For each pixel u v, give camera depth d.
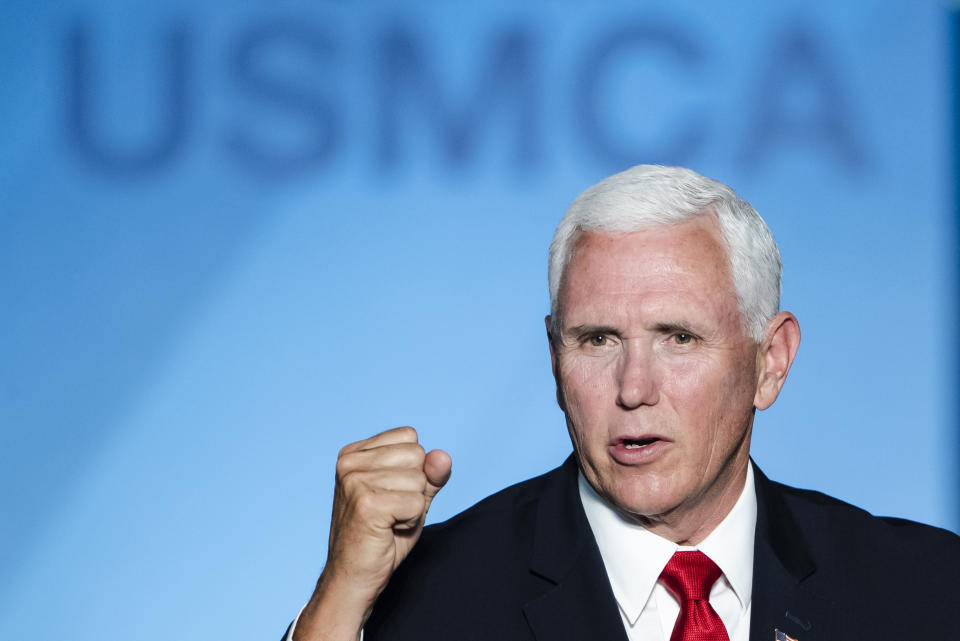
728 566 5.12
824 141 10.88
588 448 4.96
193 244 10.91
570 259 5.02
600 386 4.91
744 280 5.01
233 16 10.95
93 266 10.88
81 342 10.82
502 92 10.90
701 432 4.87
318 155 10.95
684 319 4.80
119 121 10.94
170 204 10.91
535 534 5.41
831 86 10.90
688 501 4.95
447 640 5.19
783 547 5.30
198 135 10.95
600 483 5.00
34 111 10.93
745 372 5.06
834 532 5.55
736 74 10.84
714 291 4.88
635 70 10.84
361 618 4.84
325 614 4.80
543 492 5.69
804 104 10.88
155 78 10.96
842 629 5.13
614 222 4.90
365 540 4.76
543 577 5.25
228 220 10.91
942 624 5.23
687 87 10.83
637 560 5.08
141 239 10.90
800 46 10.88
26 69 10.93
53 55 10.96
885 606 5.25
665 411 4.84
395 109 10.93
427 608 5.30
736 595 5.12
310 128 10.95
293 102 10.96
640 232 4.88
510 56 10.89
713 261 4.91
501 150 10.91
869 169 10.90
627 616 5.08
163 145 10.95
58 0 10.96
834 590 5.26
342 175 10.93
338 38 10.94
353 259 10.91
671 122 10.82
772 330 5.28
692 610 4.96
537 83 10.88
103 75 10.95
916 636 5.17
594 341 4.97
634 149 10.81
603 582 5.09
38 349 10.81
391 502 4.75
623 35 10.84
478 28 10.92
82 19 10.96
